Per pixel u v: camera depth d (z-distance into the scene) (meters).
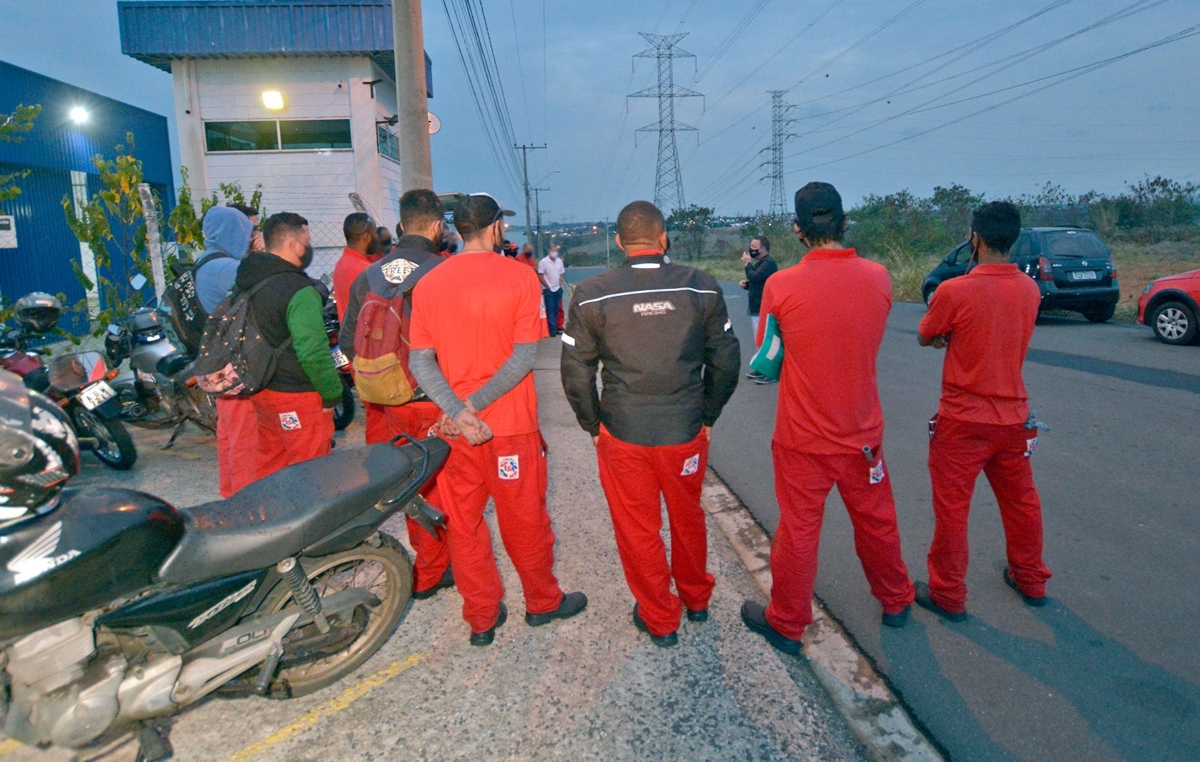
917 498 4.83
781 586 3.03
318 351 3.36
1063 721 2.69
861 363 2.78
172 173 17.42
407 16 6.94
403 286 3.17
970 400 3.12
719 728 2.66
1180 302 9.59
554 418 6.84
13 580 2.03
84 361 5.13
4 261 12.05
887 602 3.24
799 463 2.91
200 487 5.14
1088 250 11.66
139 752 2.50
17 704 2.24
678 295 2.79
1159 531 4.21
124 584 2.23
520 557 3.15
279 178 15.53
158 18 14.27
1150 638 3.19
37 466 2.06
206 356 3.42
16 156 12.20
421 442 3.03
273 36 14.53
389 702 2.83
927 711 2.75
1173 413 6.51
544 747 2.58
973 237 3.08
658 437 2.84
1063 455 5.50
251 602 2.66
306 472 2.76
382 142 16.47
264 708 2.82
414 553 4.03
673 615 3.12
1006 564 3.86
